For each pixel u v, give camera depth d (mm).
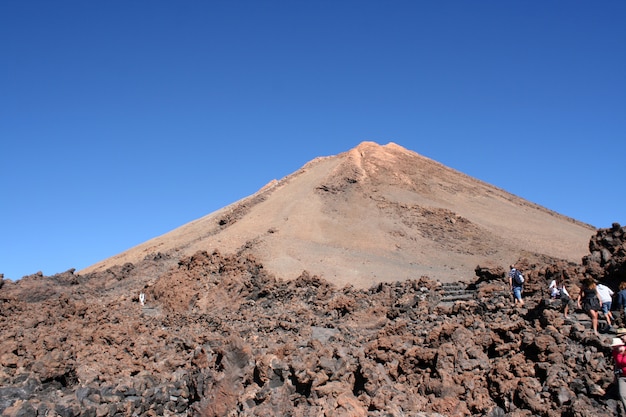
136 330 19141
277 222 67750
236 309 29031
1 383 13070
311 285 31500
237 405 12500
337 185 83000
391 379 13188
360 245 61750
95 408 12758
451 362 12477
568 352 12016
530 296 19547
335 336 18719
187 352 17406
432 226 71250
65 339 16203
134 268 46062
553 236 74188
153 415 13742
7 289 28906
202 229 75562
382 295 26797
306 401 11859
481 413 11227
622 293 14430
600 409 10211
